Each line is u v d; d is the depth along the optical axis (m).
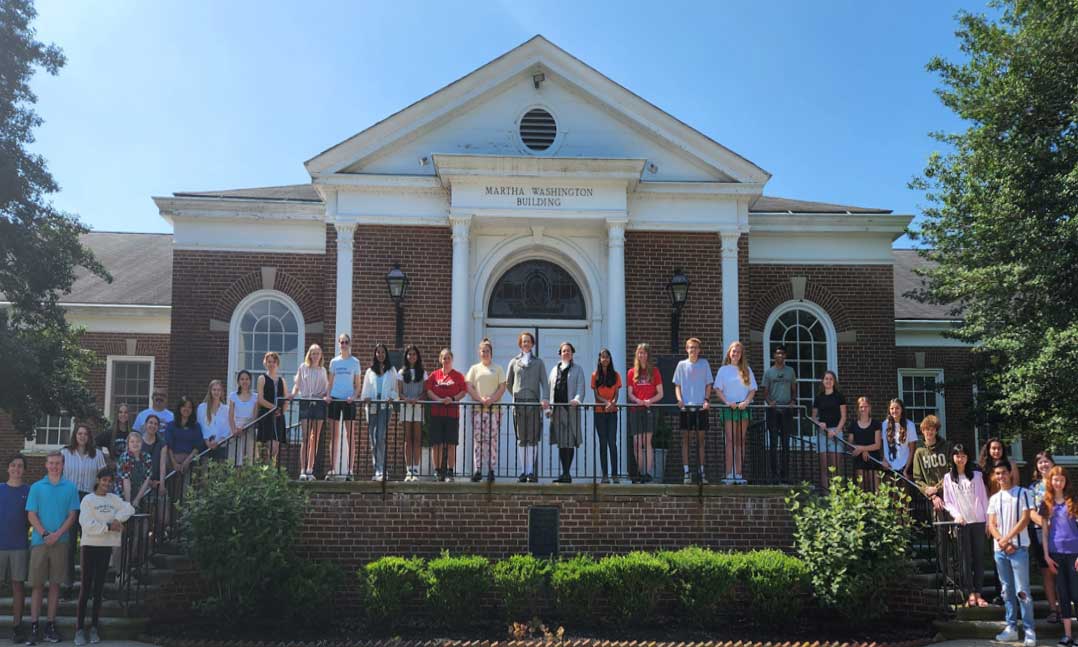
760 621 10.95
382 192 15.84
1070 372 14.27
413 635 10.36
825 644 10.15
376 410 12.52
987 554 12.91
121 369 21.16
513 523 11.99
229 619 10.56
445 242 15.83
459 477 13.07
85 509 9.91
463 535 11.91
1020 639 10.37
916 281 24.42
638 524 12.11
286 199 17.14
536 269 16.36
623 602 10.77
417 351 12.65
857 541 10.73
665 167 16.22
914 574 11.34
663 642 10.17
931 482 11.65
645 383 12.57
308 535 11.73
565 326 16.17
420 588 10.83
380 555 11.78
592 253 16.03
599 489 12.11
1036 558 11.05
